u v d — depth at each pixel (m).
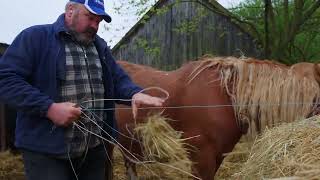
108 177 4.34
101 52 3.20
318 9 11.35
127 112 4.34
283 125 3.15
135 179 4.86
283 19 10.93
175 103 4.18
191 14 17.12
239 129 4.11
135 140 4.07
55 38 2.95
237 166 5.05
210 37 16.89
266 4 10.59
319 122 2.93
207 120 4.04
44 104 2.74
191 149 4.10
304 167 2.48
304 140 2.71
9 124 8.73
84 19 2.96
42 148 2.89
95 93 3.08
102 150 3.27
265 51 10.77
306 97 3.89
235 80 4.07
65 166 3.03
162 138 3.80
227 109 4.05
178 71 4.38
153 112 4.18
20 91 2.74
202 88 4.12
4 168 7.61
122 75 3.34
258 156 2.86
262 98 3.96
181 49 17.36
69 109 2.74
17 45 2.88
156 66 17.75
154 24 17.72
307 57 13.50
